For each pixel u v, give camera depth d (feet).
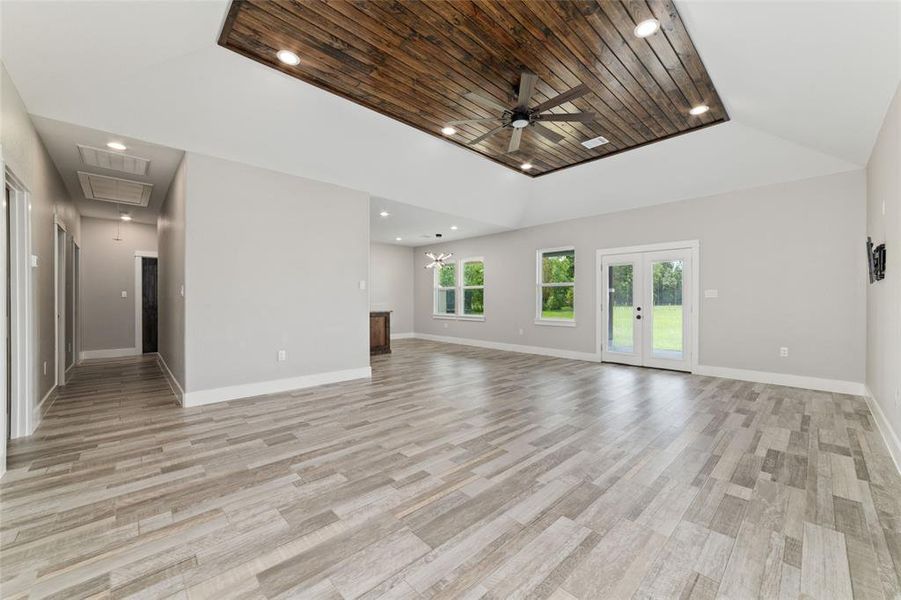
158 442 9.70
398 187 17.84
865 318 14.15
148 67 9.95
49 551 5.58
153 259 24.91
